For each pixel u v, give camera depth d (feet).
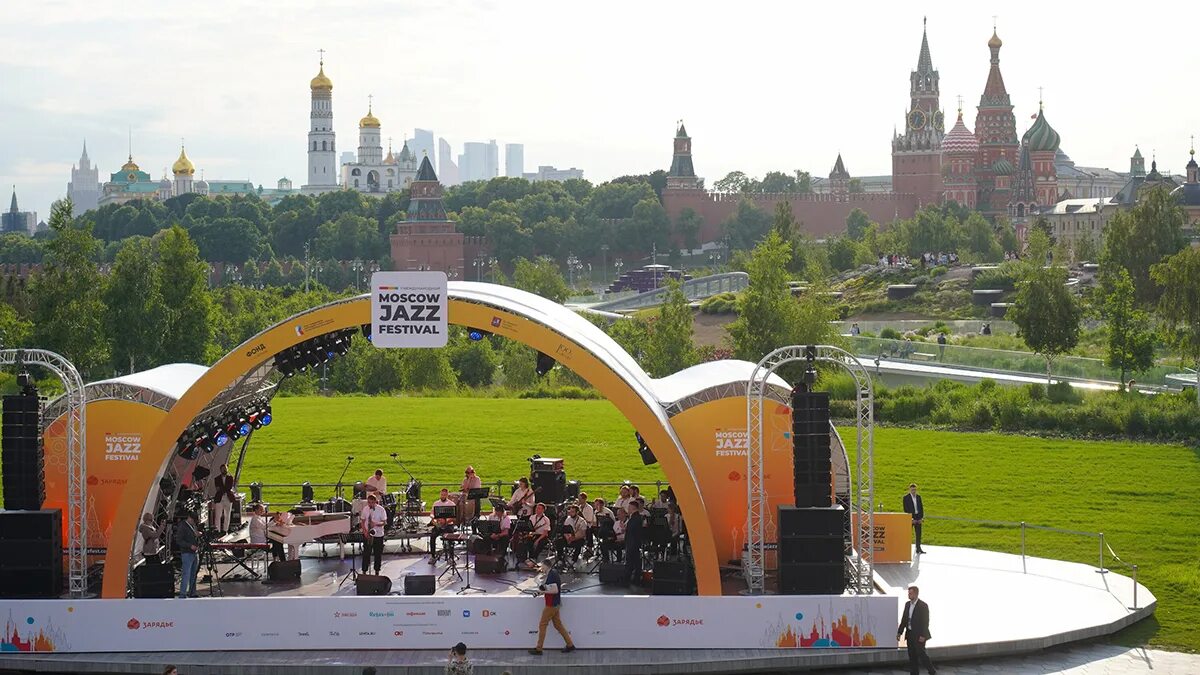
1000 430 196.65
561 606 85.15
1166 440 185.16
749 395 90.48
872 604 85.25
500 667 80.79
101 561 98.48
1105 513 140.15
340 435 192.13
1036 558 116.26
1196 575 112.06
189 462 104.22
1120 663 86.43
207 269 286.25
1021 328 253.03
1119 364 229.25
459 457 174.19
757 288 248.93
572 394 252.21
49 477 99.55
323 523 100.63
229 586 95.40
